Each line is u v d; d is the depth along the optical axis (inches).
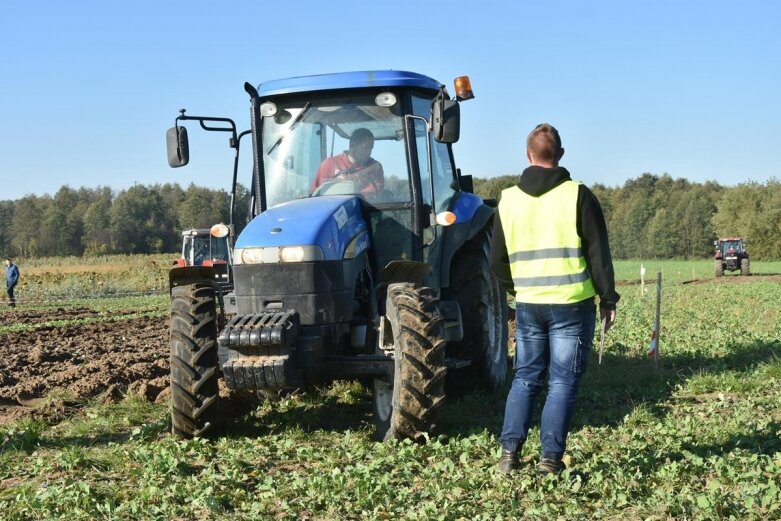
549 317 199.6
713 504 173.8
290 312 249.8
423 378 234.4
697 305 764.0
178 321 260.7
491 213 330.3
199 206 4018.2
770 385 327.6
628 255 3533.5
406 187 289.1
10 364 478.3
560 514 178.9
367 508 189.2
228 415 294.2
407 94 290.7
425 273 276.4
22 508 197.2
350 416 293.7
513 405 205.8
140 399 335.9
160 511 188.7
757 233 2925.7
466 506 185.9
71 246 4106.8
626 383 339.6
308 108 293.4
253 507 189.2
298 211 269.9
